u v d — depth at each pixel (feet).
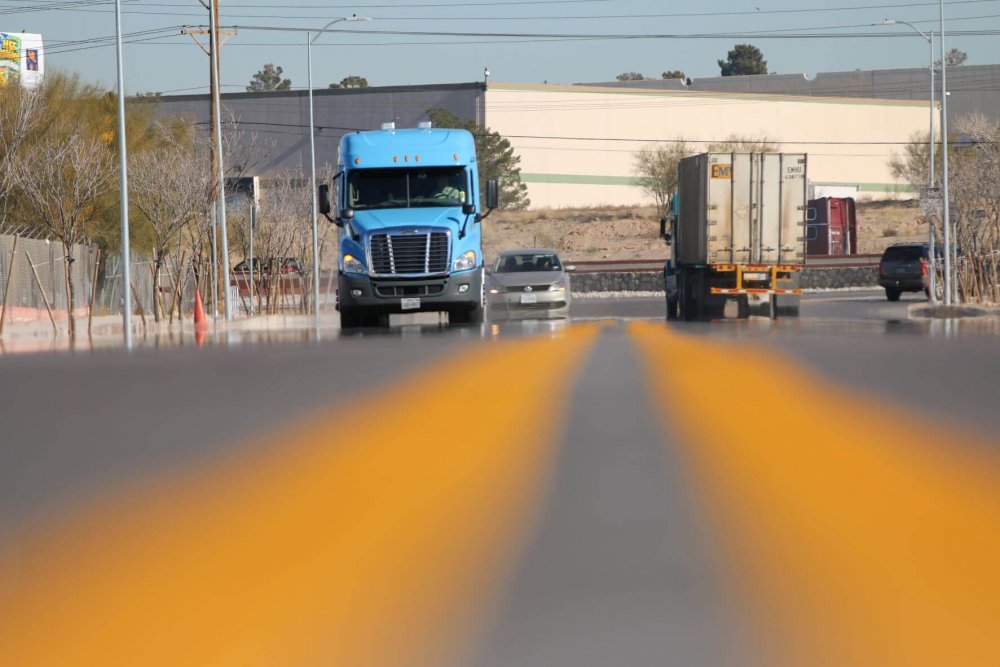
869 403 123.44
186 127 646.33
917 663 46.01
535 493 78.59
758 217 411.75
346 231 347.97
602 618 52.47
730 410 118.11
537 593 56.39
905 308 542.98
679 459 90.33
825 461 88.69
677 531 67.82
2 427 118.32
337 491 80.69
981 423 107.96
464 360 182.80
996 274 532.32
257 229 633.20
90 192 447.83
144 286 583.58
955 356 184.85
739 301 415.64
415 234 340.39
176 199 494.59
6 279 432.25
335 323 478.59
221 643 50.16
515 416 115.14
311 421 115.85
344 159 353.10
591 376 153.17
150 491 82.99
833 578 57.72
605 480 82.48
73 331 391.65
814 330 284.41
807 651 47.62
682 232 439.22
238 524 71.72
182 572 61.36
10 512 77.46
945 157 537.65
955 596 54.39
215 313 492.95
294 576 59.93
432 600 55.57
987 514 70.59
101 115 618.85
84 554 65.82
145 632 51.88
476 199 355.36
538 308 419.95
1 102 526.16
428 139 356.18
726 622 51.47
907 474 83.25
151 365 189.57
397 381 152.25
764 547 63.87
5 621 53.93
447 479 83.87
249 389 147.54
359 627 51.85
